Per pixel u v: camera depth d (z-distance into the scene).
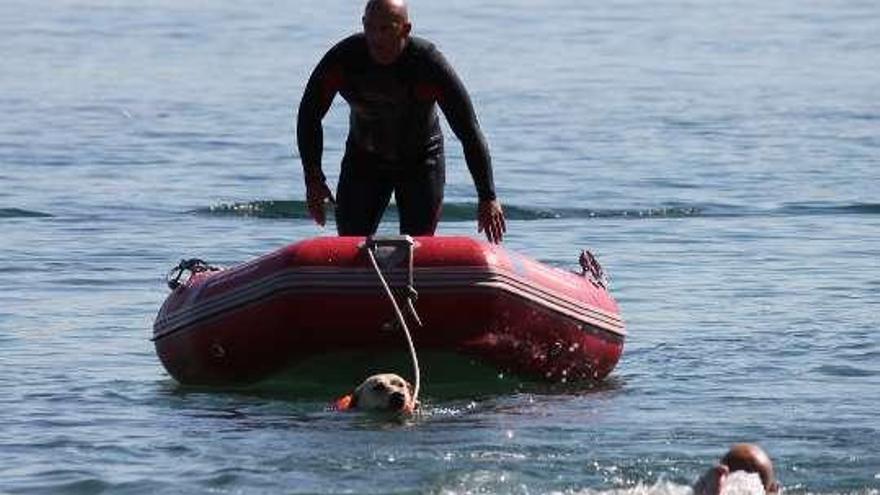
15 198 64.12
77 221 59.69
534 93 102.38
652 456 28.12
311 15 159.25
